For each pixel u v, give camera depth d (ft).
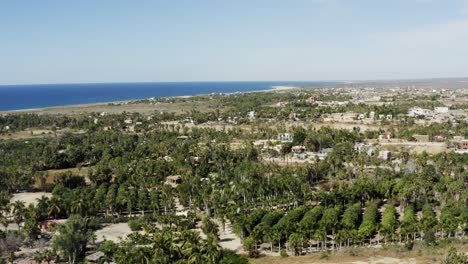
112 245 437.17
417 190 581.94
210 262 378.73
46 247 478.18
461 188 583.17
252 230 470.39
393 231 469.16
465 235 477.36
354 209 546.67
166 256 381.40
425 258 415.64
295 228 463.42
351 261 417.49
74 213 558.15
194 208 584.81
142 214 592.60
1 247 459.32
